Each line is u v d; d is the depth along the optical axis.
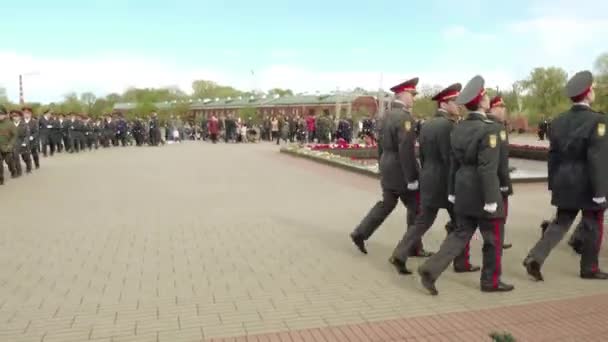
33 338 4.36
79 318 4.79
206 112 99.50
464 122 5.42
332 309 4.98
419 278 5.93
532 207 10.19
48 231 8.30
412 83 6.47
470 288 5.57
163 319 4.75
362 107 67.38
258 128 42.53
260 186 13.57
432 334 4.39
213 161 21.19
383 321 4.68
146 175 16.11
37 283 5.78
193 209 10.22
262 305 5.09
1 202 11.06
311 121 36.56
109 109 120.06
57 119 25.41
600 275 5.83
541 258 5.69
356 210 10.12
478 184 5.24
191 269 6.30
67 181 14.62
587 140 5.56
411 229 6.10
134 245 7.43
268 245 7.45
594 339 4.27
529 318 4.71
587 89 5.63
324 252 7.07
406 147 6.24
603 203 5.54
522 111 76.50
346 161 18.64
